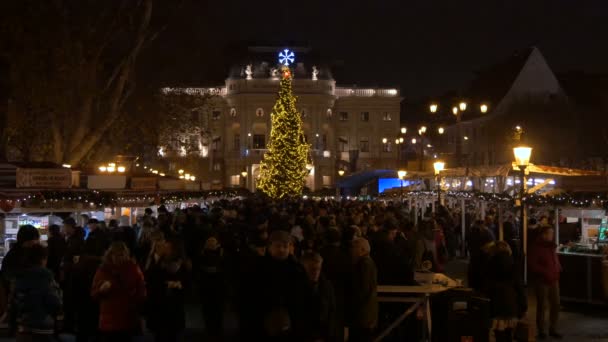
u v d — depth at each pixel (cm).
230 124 9912
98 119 2905
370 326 954
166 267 1055
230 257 1442
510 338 1097
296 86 9769
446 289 999
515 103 6425
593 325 1373
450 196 2688
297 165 5622
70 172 1675
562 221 2533
